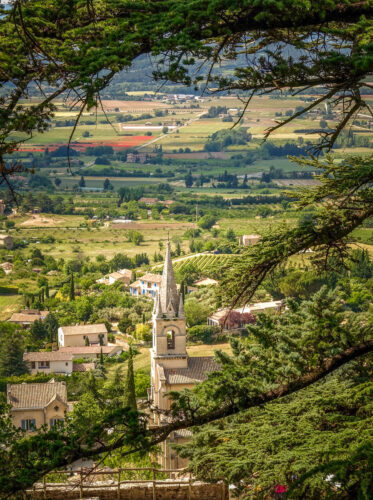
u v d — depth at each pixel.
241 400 28.19
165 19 20.58
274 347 33.22
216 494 42.84
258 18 20.47
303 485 24.58
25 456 23.59
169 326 105.81
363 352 29.80
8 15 21.64
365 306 148.12
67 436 24.64
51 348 192.50
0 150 20.09
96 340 192.75
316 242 26.19
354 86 22.00
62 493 41.19
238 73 21.39
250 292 26.42
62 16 22.16
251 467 27.80
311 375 29.56
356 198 27.06
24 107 20.50
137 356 182.88
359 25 20.00
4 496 22.62
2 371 161.12
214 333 165.50
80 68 19.77
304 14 20.86
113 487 42.34
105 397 94.69
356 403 30.70
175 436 86.69
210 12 20.23
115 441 24.95
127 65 20.06
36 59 20.94
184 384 103.62
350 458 23.78
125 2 21.47
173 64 20.33
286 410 30.48
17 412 110.50
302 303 37.75
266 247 26.03
